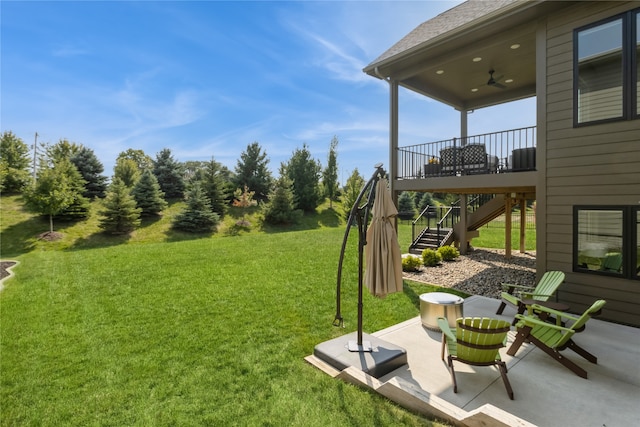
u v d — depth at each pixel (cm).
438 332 496
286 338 471
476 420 258
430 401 291
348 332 495
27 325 521
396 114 889
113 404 322
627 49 529
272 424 286
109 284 744
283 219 2102
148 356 419
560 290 603
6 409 318
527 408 311
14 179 1883
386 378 370
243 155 2436
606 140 550
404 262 898
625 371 379
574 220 586
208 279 782
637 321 521
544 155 622
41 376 374
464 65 863
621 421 290
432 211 1573
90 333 490
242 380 361
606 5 548
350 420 287
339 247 1227
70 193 1541
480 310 596
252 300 635
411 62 822
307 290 699
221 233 1856
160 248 1206
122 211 1606
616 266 543
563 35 596
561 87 600
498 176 692
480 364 341
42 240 1411
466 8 899
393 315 571
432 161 947
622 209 534
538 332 415
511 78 954
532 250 1262
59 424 296
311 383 351
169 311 579
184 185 2225
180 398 330
